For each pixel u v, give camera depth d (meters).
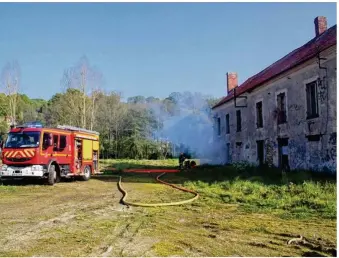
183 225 7.75
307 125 17.92
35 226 7.75
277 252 5.73
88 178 21.06
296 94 19.09
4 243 6.36
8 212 9.56
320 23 23.38
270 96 22.42
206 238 6.62
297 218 8.27
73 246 6.14
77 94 54.38
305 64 17.53
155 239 6.57
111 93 59.84
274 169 20.56
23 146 16.84
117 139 56.81
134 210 9.80
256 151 24.92
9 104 59.22
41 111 78.25
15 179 18.89
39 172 16.78
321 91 16.69
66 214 9.23
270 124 22.42
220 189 14.00
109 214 9.20
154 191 14.42
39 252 5.80
